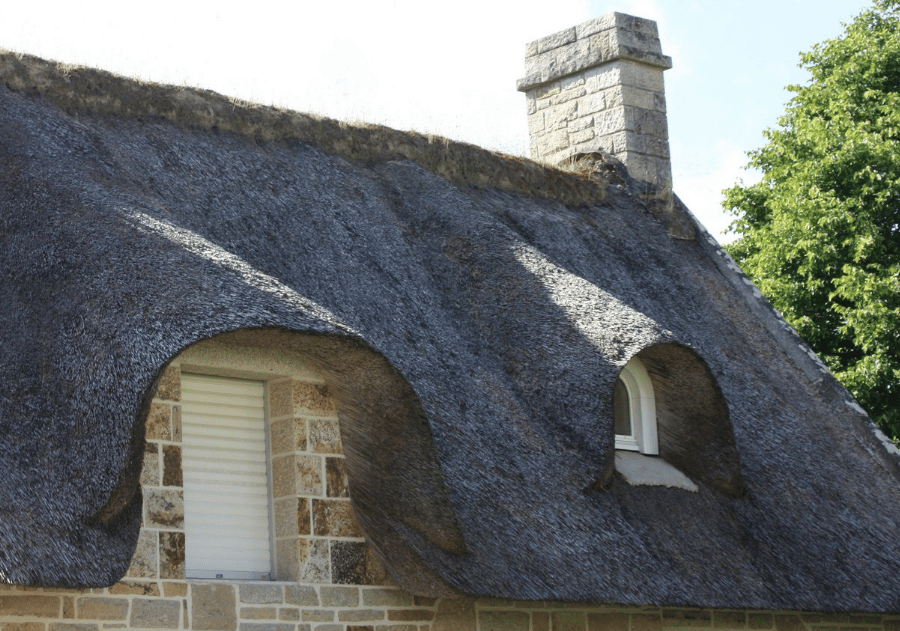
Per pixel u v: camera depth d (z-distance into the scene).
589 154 15.05
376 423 8.49
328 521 8.67
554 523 8.98
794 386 13.17
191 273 7.56
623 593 8.86
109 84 10.27
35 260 7.75
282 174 10.62
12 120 9.02
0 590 7.07
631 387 11.19
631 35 15.58
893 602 10.72
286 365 8.73
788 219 21.42
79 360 7.15
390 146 12.32
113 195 8.41
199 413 8.52
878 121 21.31
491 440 9.22
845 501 11.73
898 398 20.06
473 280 10.91
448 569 8.19
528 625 9.56
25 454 6.84
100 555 6.74
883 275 20.27
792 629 11.59
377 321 9.45
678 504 10.30
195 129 10.69
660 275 13.26
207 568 8.30
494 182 13.14
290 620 8.29
